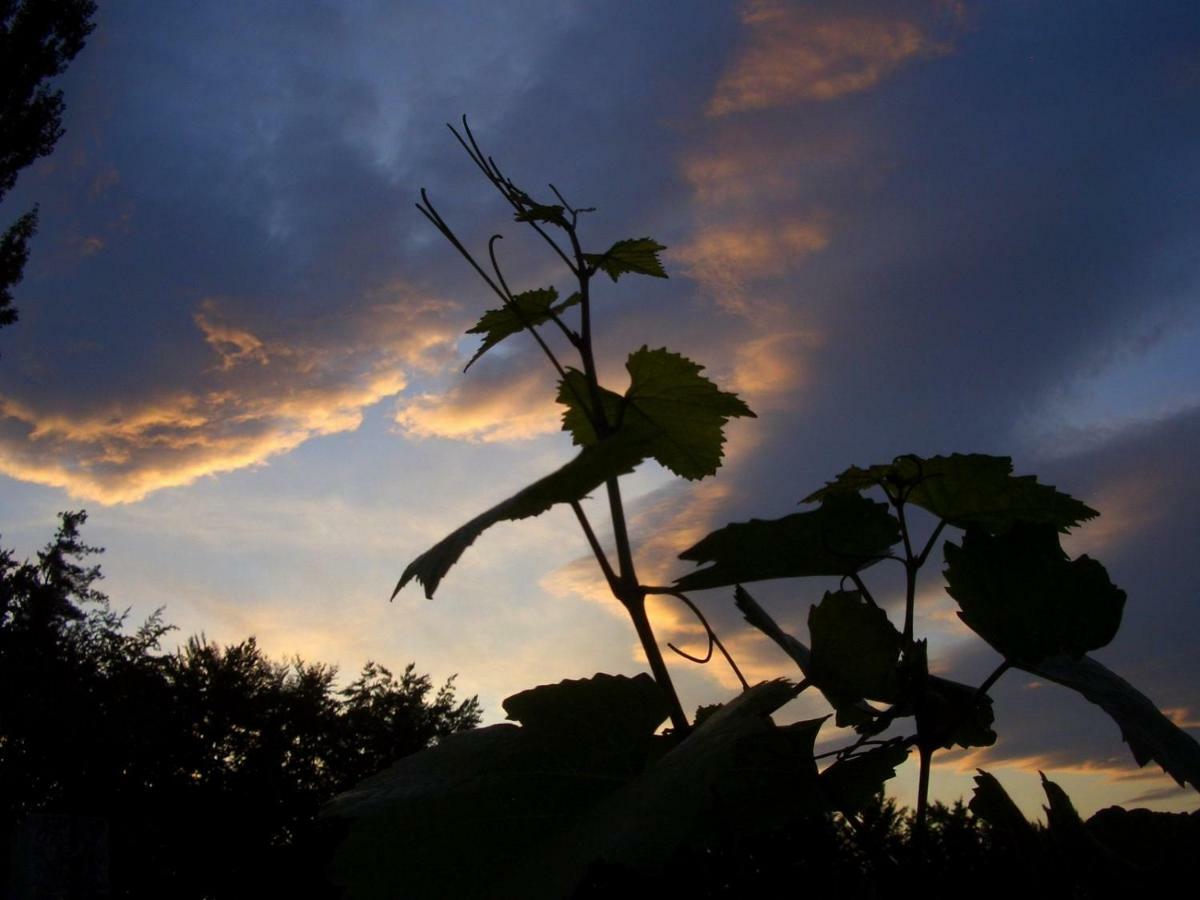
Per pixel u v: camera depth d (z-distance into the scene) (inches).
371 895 17.7
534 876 16.4
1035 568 19.8
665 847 15.1
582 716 20.1
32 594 406.3
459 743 21.1
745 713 17.8
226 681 388.2
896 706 19.9
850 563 21.2
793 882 18.7
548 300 27.6
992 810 19.1
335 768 390.9
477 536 18.0
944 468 23.1
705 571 21.4
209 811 346.6
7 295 418.3
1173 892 17.8
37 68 401.1
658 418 27.5
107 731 347.9
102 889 82.4
